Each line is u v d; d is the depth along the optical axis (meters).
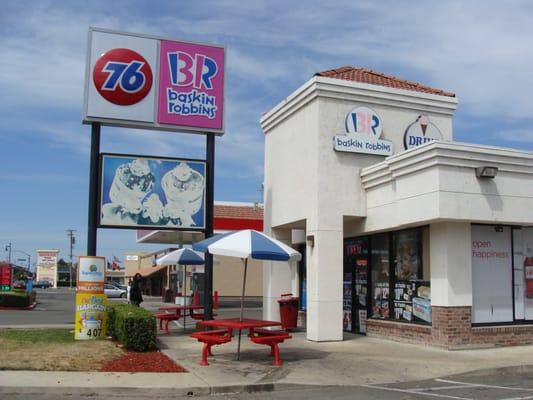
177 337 17.02
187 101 17.45
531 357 13.08
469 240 14.45
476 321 14.58
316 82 16.39
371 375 11.26
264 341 11.94
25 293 36.31
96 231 16.31
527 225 15.21
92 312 15.02
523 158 14.48
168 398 9.51
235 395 9.76
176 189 17.20
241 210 38.75
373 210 16.38
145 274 63.66
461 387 10.36
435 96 17.67
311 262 16.41
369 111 16.89
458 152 13.79
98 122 16.64
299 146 17.61
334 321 15.98
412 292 15.56
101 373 10.73
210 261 17.58
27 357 11.77
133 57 17.00
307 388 10.30
